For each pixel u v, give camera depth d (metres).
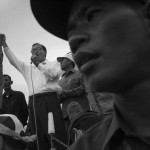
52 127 3.48
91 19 0.97
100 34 0.93
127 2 0.97
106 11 0.96
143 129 0.98
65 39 1.25
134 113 0.99
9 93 6.03
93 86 0.93
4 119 4.54
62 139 4.77
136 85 0.95
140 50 0.92
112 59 0.91
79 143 1.13
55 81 5.21
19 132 4.57
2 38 5.50
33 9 1.18
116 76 0.91
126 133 0.97
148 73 0.94
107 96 4.12
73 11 1.03
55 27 1.23
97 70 0.92
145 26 0.95
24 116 6.00
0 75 4.88
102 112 3.99
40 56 5.32
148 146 0.93
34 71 5.34
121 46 0.92
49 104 5.02
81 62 0.94
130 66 0.91
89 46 0.93
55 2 1.15
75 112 4.80
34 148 4.79
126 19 0.93
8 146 4.29
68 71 5.33
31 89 5.23
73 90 5.00
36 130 4.73
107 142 0.99
